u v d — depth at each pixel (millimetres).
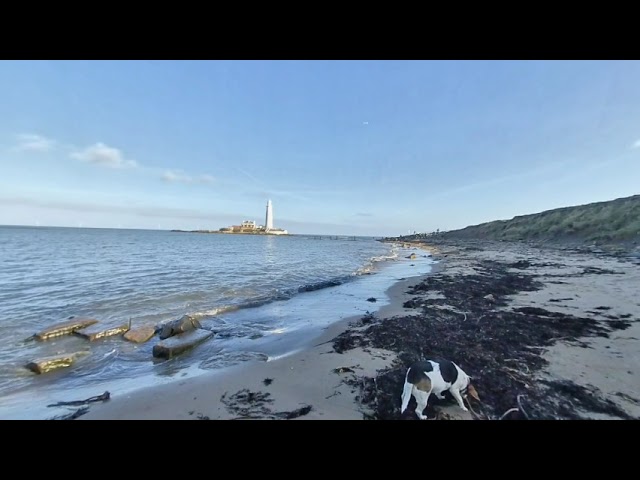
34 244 49750
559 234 41844
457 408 4406
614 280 13578
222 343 8508
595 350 6238
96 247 46094
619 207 39406
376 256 43219
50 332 8828
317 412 4516
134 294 14336
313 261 33844
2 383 6266
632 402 4367
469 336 7742
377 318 10383
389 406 4570
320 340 8367
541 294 12078
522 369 5582
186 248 50594
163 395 5277
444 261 31016
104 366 7125
